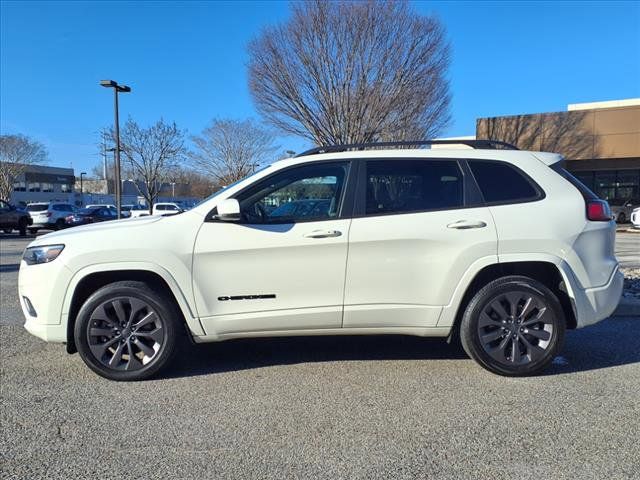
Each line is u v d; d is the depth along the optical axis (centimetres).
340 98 2214
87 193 8988
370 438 334
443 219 431
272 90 2314
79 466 301
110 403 388
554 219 434
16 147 7106
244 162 5009
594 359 486
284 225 429
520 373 437
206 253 423
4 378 439
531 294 432
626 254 1354
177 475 292
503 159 450
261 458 310
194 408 379
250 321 429
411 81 2183
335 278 429
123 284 427
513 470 296
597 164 3225
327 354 500
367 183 439
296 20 2172
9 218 2686
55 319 425
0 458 310
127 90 2422
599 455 312
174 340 432
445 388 416
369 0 2116
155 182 4153
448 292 432
